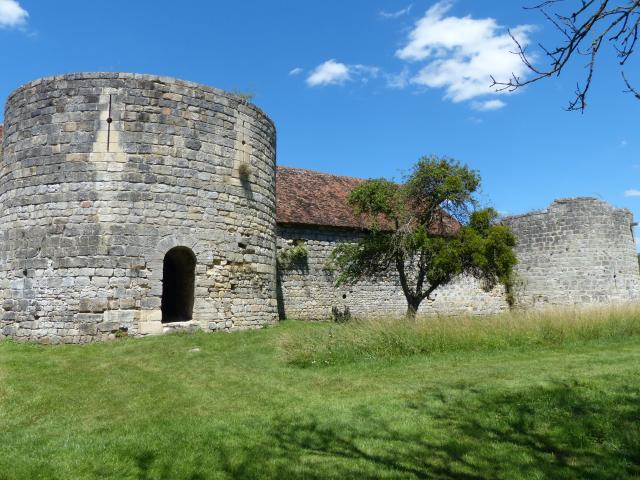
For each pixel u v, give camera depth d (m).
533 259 26.62
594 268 25.00
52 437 7.20
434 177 17.61
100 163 13.76
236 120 15.55
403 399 8.25
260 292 15.71
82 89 14.07
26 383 9.92
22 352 12.46
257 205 15.90
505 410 7.48
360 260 19.02
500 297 26.72
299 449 6.44
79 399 9.06
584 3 4.42
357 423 7.26
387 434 6.84
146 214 13.81
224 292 14.73
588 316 14.34
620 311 15.04
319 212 22.08
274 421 7.49
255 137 16.05
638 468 5.67
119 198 13.68
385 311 22.88
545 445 6.37
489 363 10.64
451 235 18.27
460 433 6.79
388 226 21.67
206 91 15.02
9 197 14.44
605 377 8.99
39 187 13.93
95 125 13.91
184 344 12.82
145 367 11.05
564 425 6.85
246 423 7.43
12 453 6.53
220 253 14.74
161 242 13.89
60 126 14.02
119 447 6.61
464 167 17.75
